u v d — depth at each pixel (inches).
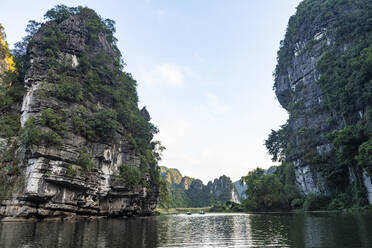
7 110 1818.4
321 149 2635.3
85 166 1603.1
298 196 2834.6
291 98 3531.0
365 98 1840.6
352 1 2898.6
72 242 670.5
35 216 1443.2
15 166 1520.7
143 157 2249.0
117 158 1926.7
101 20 2497.5
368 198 1894.7
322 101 2770.7
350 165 2053.4
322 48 2942.9
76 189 1573.6
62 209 1515.7
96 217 1755.7
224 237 794.2
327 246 556.7
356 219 1149.7
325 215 1577.3
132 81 2738.7
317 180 2630.4
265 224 1210.0
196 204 7721.5
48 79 1723.7
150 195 2554.1
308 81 3093.0
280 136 3678.6
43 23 2006.6
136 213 2251.5
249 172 3678.6
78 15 2178.9
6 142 1615.4
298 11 3609.7
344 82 2190.0
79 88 1742.1
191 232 954.7
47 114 1529.3
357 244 560.7
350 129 1873.8
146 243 679.1
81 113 1721.2
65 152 1536.7
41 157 1448.1
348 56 2294.5
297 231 850.8
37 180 1423.5
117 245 637.9
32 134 1446.9
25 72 1900.8
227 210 4318.4
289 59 3595.0
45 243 648.4
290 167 3110.2
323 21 3041.3
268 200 3019.2
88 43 2154.3
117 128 1941.4
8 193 1471.5
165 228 1114.7
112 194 1840.6
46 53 1820.9
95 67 2075.5
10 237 748.0
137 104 2763.3
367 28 2338.8
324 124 2647.6
